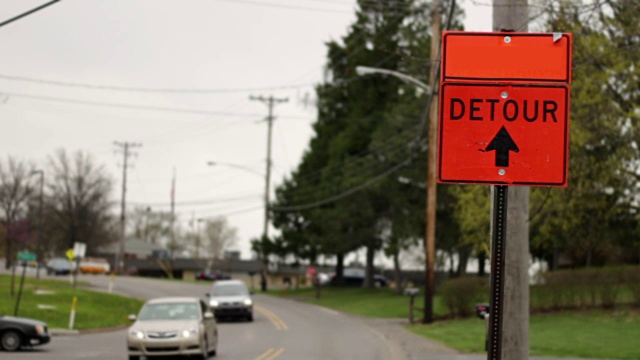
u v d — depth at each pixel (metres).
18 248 104.62
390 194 63.78
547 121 9.67
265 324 44.12
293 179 84.38
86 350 29.33
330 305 64.69
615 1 22.92
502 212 9.74
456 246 59.97
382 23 67.56
